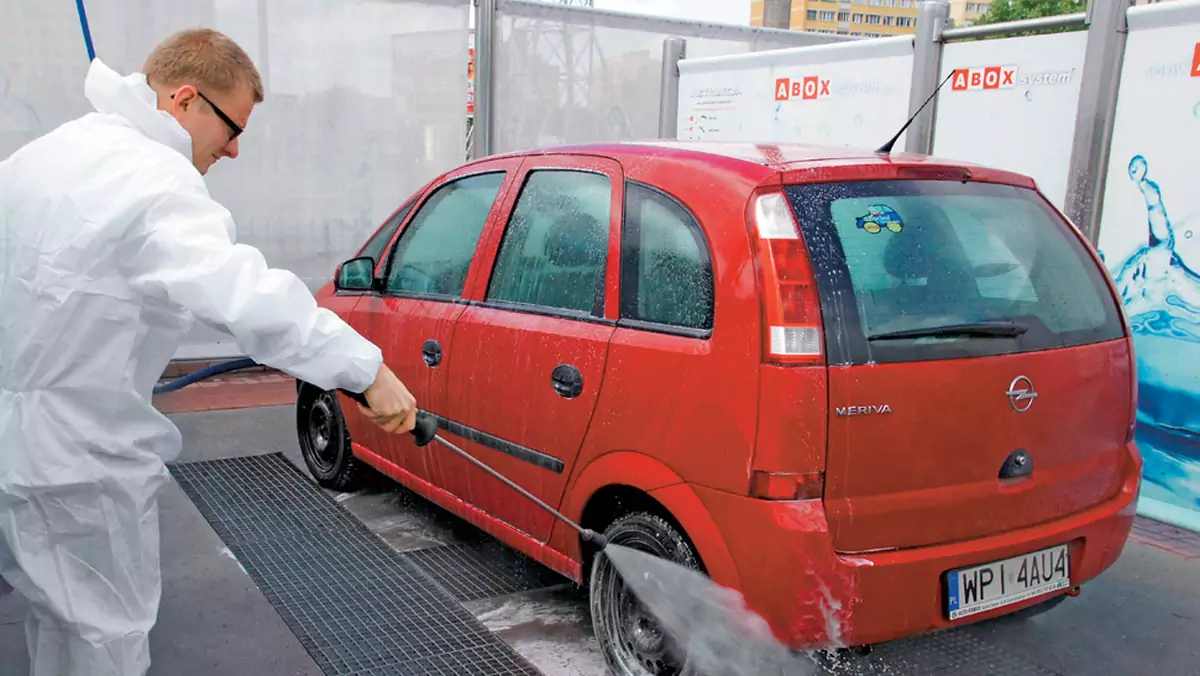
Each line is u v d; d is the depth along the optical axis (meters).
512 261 3.52
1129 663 3.28
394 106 7.39
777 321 2.42
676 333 2.70
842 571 2.41
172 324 1.90
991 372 2.63
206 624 3.31
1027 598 2.73
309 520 4.44
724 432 2.50
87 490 1.82
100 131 1.86
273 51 6.95
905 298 2.58
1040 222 3.08
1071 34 4.92
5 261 1.81
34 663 1.94
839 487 2.42
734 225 2.59
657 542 2.77
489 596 3.71
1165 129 4.45
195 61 1.99
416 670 3.07
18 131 6.34
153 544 1.97
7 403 1.78
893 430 2.47
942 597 2.56
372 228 7.50
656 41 8.35
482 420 3.48
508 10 7.68
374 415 1.96
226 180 7.01
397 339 4.01
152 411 1.91
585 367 2.98
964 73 5.45
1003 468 2.67
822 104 6.38
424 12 7.35
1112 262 4.76
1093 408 2.90
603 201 3.14
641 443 2.77
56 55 6.36
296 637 3.26
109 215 1.74
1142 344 4.70
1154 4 4.39
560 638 3.38
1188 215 4.42
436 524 4.46
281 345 1.78
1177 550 4.32
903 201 2.75
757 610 2.47
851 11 125.25
